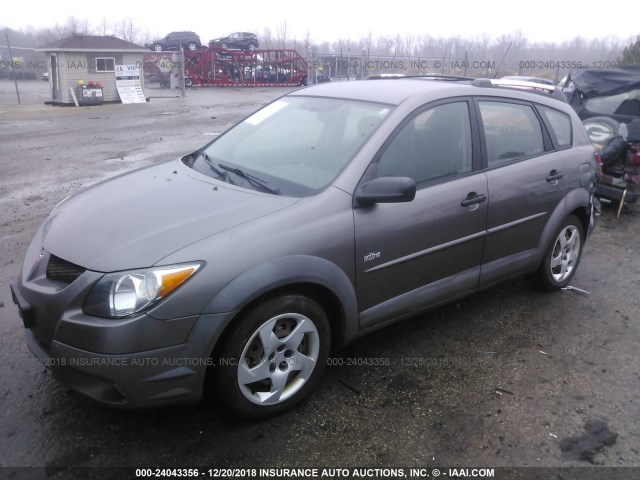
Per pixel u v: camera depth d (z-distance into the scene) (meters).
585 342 4.02
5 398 3.19
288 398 3.09
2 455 2.76
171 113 18.67
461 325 4.21
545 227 4.41
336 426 3.05
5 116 17.36
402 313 3.60
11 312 4.20
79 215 3.21
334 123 3.74
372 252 3.27
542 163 4.29
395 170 3.44
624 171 7.30
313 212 3.07
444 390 3.39
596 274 5.32
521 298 4.71
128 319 2.58
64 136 13.16
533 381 3.52
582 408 3.26
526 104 4.36
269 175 3.48
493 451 2.89
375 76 4.93
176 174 3.74
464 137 3.84
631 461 2.84
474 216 3.79
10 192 7.72
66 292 2.70
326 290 3.12
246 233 2.85
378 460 2.81
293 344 3.05
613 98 8.58
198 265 2.68
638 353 3.89
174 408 3.14
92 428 2.97
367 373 3.55
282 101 4.41
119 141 12.43
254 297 2.77
